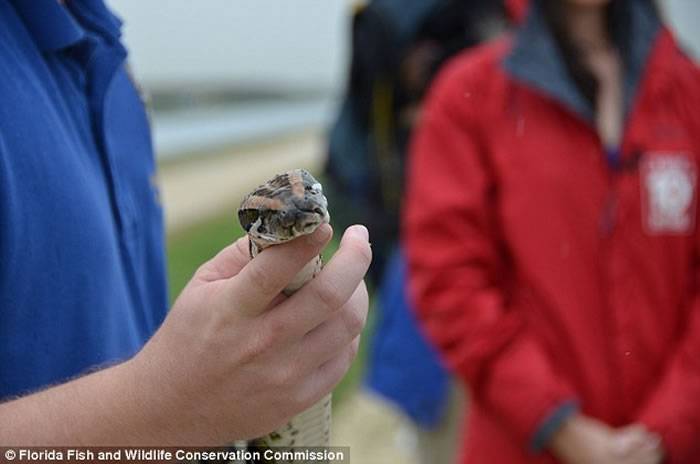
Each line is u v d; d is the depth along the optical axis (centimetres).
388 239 523
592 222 324
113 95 224
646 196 325
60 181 184
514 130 332
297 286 155
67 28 204
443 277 332
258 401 155
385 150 518
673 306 330
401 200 518
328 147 539
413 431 485
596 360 324
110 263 197
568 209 324
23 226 174
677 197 327
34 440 157
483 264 337
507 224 332
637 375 326
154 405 154
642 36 341
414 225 348
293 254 144
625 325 323
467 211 335
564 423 313
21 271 175
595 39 349
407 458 600
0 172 170
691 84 342
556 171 325
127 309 208
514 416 318
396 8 506
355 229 164
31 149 179
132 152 230
